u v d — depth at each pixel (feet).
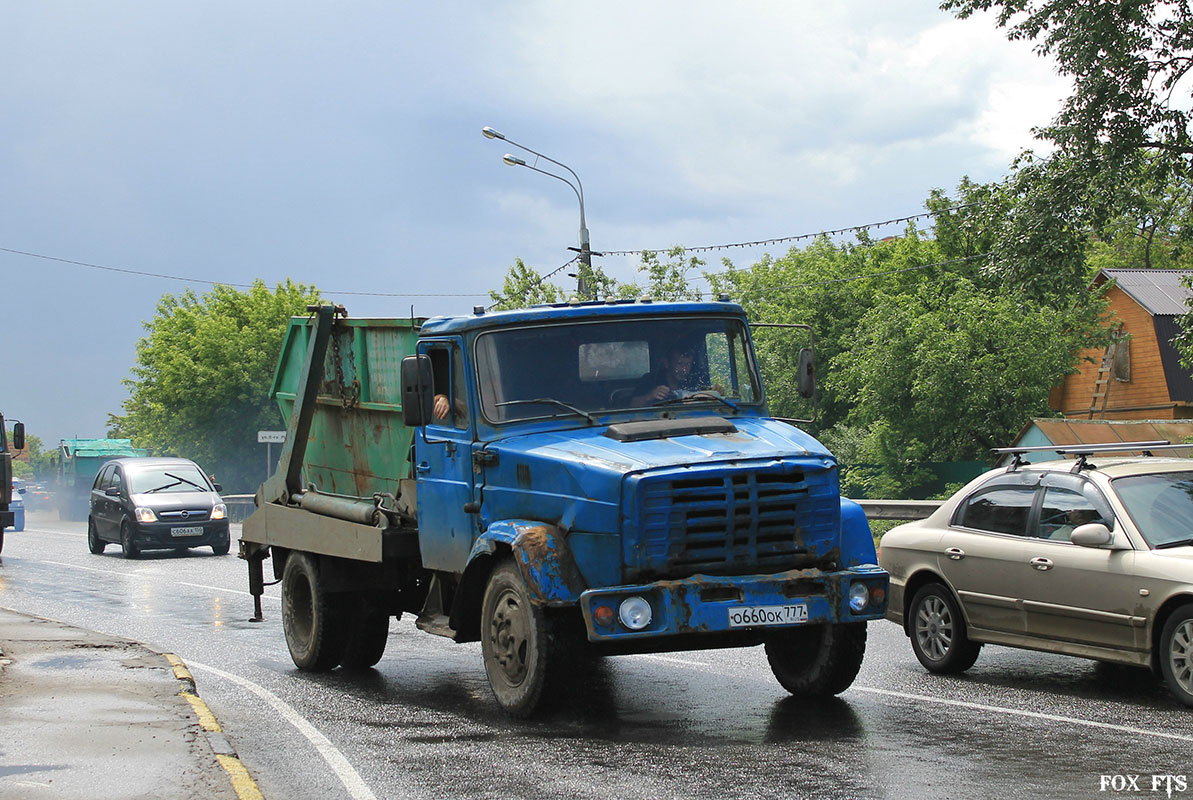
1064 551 34.01
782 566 29.19
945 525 38.42
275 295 208.33
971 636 36.65
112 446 207.72
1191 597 30.66
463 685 37.11
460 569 33.30
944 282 162.61
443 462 34.14
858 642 31.22
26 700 30.55
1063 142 78.95
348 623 39.50
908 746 26.43
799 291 198.29
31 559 93.56
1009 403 139.23
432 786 23.50
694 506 28.12
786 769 24.34
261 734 29.35
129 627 51.93
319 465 42.98
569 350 32.63
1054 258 81.76
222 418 203.51
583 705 29.71
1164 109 77.41
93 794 21.36
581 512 28.86
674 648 29.66
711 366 33.32
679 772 24.26
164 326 211.82
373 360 39.52
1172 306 154.10
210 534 95.09
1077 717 29.78
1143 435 119.55
